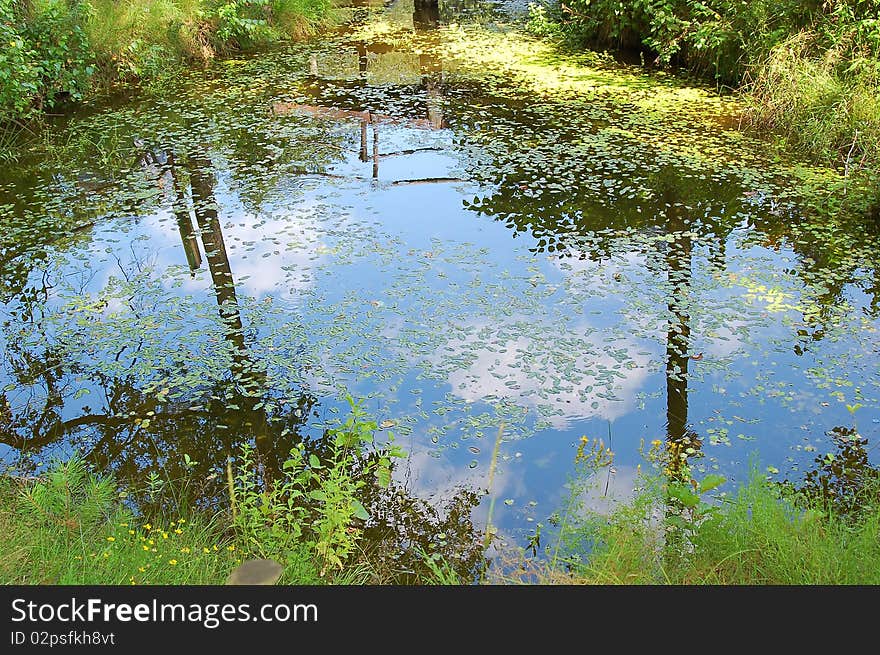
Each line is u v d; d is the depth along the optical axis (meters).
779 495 3.16
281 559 2.91
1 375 4.20
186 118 8.05
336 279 5.07
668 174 6.54
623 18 9.54
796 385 4.04
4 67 7.07
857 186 6.07
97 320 4.66
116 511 3.21
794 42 7.46
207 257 5.38
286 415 3.87
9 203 6.28
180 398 4.01
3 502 3.15
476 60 10.05
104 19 9.00
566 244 5.50
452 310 4.71
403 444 3.70
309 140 7.49
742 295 4.82
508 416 3.86
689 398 3.96
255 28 10.50
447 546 3.13
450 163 6.90
